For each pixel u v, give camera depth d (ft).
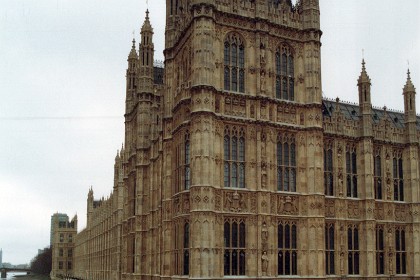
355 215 180.86
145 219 230.48
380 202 188.14
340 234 175.22
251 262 151.53
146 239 228.22
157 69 280.10
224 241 149.18
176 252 159.53
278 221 158.71
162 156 192.24
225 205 151.02
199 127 148.66
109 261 396.57
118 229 326.03
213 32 156.56
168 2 189.47
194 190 146.20
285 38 169.78
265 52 163.84
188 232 152.05
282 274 156.25
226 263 148.56
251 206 154.61
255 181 156.56
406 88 200.34
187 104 161.07
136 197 234.38
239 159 156.35
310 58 170.81
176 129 167.12
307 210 163.53
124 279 259.19
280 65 168.66
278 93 166.91
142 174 233.55
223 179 152.46
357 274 177.58
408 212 193.98
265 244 153.58
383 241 186.60
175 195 163.73
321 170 165.89
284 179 163.12
